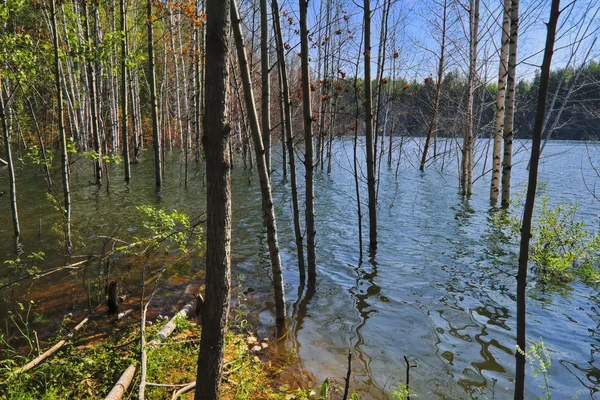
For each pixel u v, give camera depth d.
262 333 4.25
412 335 4.21
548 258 5.64
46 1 9.77
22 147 20.19
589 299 5.01
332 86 12.07
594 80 12.05
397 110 20.91
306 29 4.62
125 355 3.55
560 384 3.39
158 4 12.23
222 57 2.12
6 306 4.64
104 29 17.00
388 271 6.13
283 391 3.26
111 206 10.29
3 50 6.25
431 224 9.15
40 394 2.94
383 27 7.93
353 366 3.66
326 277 5.88
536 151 2.19
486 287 5.47
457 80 16.89
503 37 10.51
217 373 2.38
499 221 7.88
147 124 31.05
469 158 12.66
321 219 9.66
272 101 17.78
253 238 7.90
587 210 10.72
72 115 19.44
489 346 4.00
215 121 2.16
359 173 18.75
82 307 4.64
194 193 12.48
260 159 4.07
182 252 6.63
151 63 12.55
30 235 7.50
